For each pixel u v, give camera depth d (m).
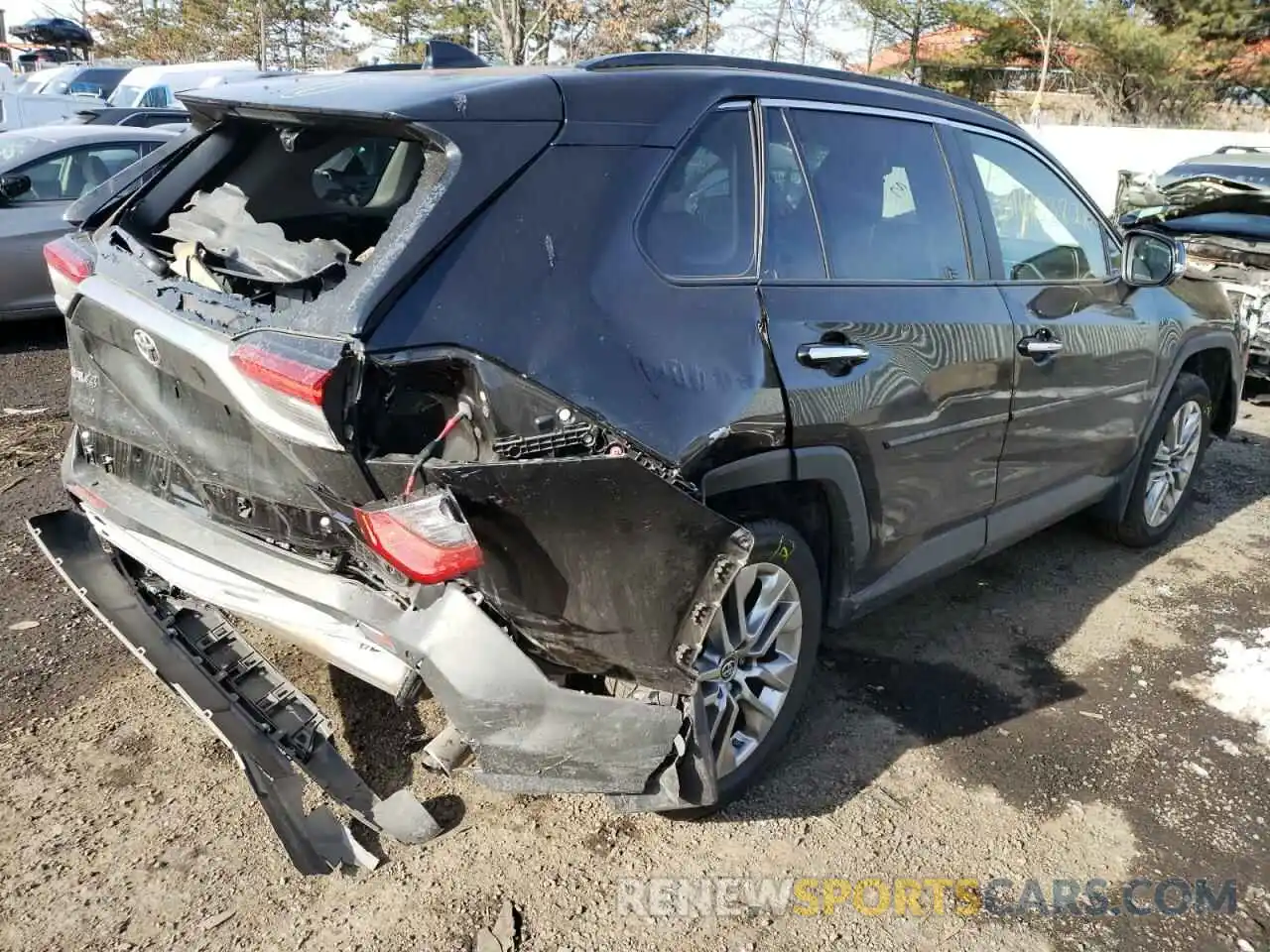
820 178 3.04
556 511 2.26
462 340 2.21
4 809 2.78
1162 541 5.01
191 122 3.05
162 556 2.68
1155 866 2.81
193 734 3.14
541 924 2.51
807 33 23.83
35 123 14.07
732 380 2.60
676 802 2.51
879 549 3.21
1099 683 3.69
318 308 2.19
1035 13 29.41
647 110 2.64
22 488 5.00
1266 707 3.56
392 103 2.31
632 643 2.43
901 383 3.07
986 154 3.70
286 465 2.36
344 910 2.52
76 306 2.73
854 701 3.53
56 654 3.54
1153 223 8.38
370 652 2.32
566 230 2.40
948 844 2.86
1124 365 4.17
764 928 2.54
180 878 2.59
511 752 2.31
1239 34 28.97
